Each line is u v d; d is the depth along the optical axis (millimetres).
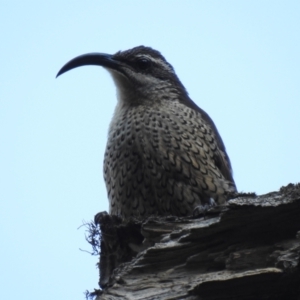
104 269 11891
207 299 9125
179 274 9547
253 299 9141
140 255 10055
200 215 10789
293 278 8953
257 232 9570
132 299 9258
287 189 9758
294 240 9367
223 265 9516
